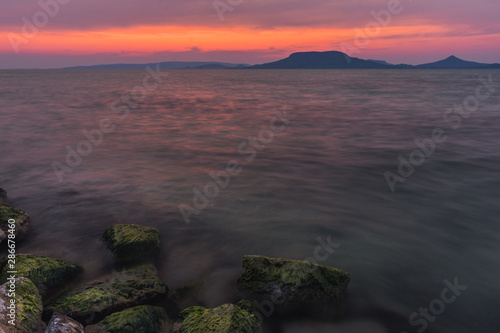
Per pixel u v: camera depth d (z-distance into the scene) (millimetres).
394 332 4664
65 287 5293
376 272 6129
